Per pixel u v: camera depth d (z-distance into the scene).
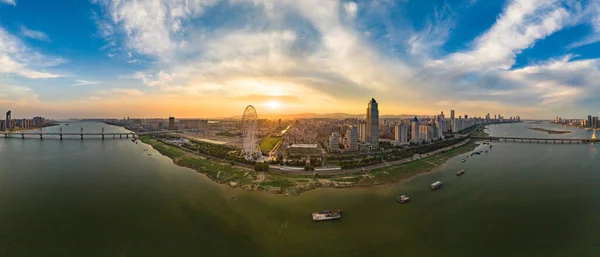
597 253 90.25
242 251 90.50
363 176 177.38
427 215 118.12
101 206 124.88
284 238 98.50
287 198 137.25
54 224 107.19
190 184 160.12
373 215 117.50
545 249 93.12
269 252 89.94
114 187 152.50
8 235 98.56
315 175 178.12
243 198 136.62
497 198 139.50
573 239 99.25
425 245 94.69
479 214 119.62
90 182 162.00
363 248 92.56
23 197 134.88
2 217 112.25
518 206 128.88
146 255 88.19
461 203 132.12
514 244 96.06
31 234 99.50
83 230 103.00
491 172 195.50
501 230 105.56
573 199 138.38
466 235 101.75
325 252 90.12
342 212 120.25
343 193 145.38
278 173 184.00
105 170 195.50
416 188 155.38
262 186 154.75
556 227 108.31
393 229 105.50
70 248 91.25
